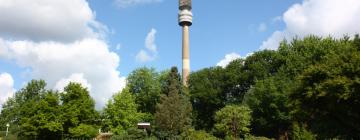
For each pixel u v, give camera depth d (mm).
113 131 68375
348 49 35594
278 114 63719
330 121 34344
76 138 50688
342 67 32875
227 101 82062
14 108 87562
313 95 33375
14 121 86625
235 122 60562
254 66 78062
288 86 63344
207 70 86312
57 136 49750
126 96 71188
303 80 34875
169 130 59875
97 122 59219
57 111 49469
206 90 81562
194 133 61406
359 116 32469
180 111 61031
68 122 50031
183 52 107250
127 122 68812
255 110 68438
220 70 83812
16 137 64875
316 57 67812
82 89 52000
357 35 36188
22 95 89000
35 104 50156
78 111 50188
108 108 69812
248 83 80875
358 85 30422
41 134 49000
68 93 51312
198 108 83625
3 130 85938
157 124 60688
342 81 31016
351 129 33812
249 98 69875
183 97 67250
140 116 77188
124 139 61781
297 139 42469
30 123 48625
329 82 31766
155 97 94625
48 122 48375
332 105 32406
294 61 70750
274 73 77250
